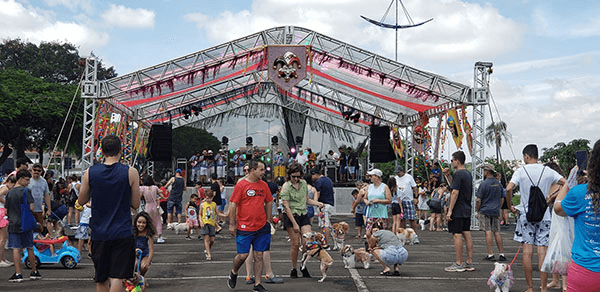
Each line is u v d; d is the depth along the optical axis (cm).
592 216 416
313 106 3039
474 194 1945
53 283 864
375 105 2470
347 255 994
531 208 729
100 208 533
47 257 1018
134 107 2417
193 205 1605
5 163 3897
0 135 3775
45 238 1075
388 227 1338
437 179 1905
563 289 693
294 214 898
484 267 1007
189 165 2997
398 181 1462
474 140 1944
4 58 5112
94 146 1894
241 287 822
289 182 901
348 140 3105
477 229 1933
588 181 425
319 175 1262
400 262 905
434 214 1898
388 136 2556
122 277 531
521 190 757
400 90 1988
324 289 796
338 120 3109
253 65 1967
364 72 1936
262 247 773
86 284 856
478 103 1912
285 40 1889
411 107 2156
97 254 534
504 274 724
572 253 432
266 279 852
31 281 883
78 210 1745
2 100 3484
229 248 1371
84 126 1877
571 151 3425
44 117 3591
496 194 1096
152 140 2480
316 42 1898
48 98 3641
